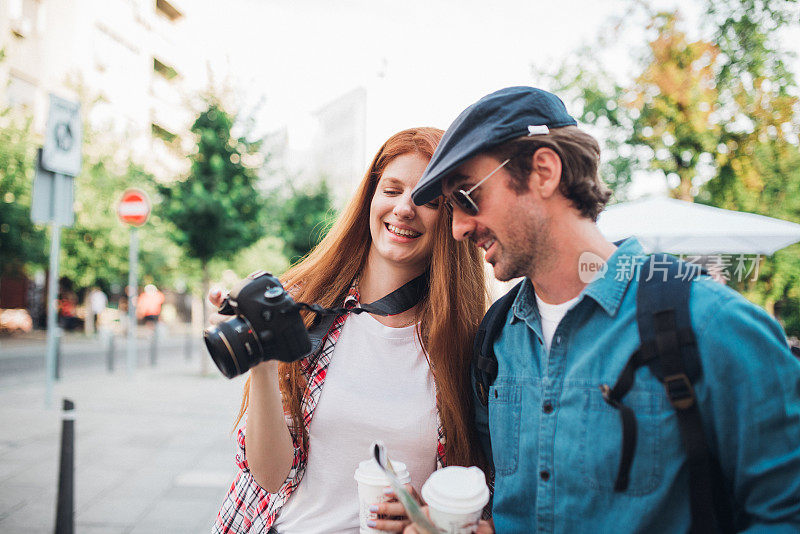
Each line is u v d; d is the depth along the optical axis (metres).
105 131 21.50
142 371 12.31
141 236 22.06
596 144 1.18
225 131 11.14
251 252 13.56
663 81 5.73
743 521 1.02
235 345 1.25
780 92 5.02
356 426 1.59
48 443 5.56
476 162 1.16
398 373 1.68
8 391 8.95
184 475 4.69
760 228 4.08
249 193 11.52
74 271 22.42
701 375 1.02
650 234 4.18
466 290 1.73
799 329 4.28
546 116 1.16
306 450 1.63
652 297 1.09
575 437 1.12
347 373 1.67
